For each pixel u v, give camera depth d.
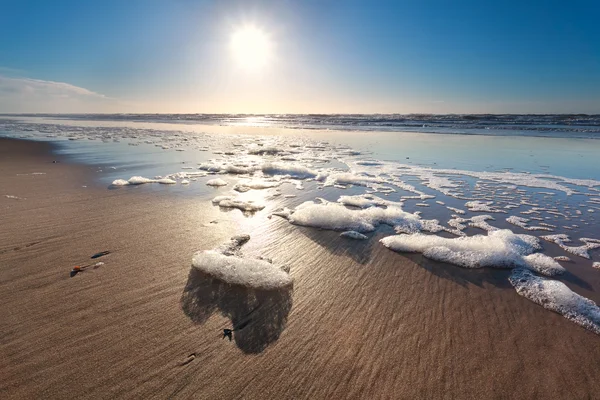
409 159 10.70
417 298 2.77
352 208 5.31
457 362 2.09
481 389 1.90
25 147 12.75
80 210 4.81
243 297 2.68
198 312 2.48
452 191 6.47
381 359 2.10
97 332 2.24
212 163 9.34
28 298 2.60
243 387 1.86
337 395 1.83
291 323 2.42
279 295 2.74
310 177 7.72
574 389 1.92
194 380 1.90
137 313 2.45
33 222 4.25
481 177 7.84
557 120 35.06
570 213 5.10
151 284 2.83
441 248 3.54
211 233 4.02
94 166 8.65
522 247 3.75
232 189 6.29
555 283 2.93
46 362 1.98
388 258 3.47
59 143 14.47
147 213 4.73
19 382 1.84
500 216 4.96
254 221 4.50
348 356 2.11
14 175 7.29
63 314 2.42
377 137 19.23
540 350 2.20
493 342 2.27
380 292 2.86
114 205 5.10
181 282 2.87
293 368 2.01
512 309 2.63
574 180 7.48
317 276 3.10
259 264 3.04
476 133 21.62
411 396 1.84
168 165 9.01
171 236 3.90
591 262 3.46
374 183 7.12
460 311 2.60
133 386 1.84
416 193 6.32
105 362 2.00
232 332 2.29
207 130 25.80
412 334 2.33
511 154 11.70
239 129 27.28
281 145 14.85
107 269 3.08
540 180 7.49
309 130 25.80
